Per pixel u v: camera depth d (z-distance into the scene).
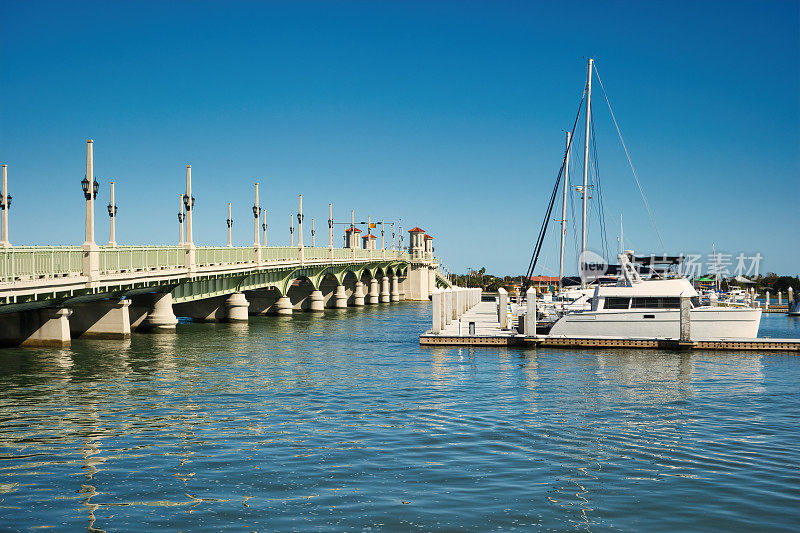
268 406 27.30
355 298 129.50
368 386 32.19
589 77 62.31
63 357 43.16
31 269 37.84
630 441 21.53
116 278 45.78
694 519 15.07
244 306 80.31
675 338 46.72
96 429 23.20
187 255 57.84
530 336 47.72
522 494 16.58
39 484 17.33
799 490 16.92
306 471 18.33
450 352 46.22
